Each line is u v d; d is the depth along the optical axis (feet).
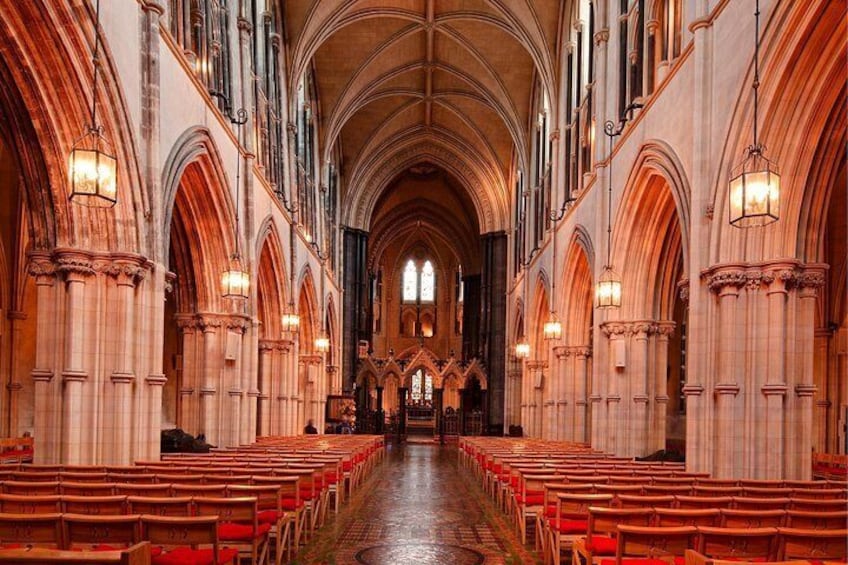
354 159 150.41
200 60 60.70
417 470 84.48
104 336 43.42
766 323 41.78
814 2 35.68
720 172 43.70
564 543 33.60
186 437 59.72
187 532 21.94
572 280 92.32
